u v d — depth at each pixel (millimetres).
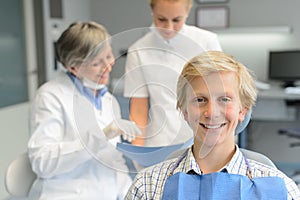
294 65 3785
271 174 854
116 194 1365
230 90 810
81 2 4309
